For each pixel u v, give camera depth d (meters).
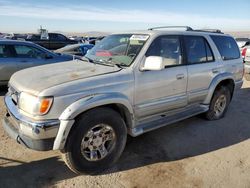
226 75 5.41
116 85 3.50
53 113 3.01
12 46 7.64
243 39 19.94
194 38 4.82
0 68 7.42
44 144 3.04
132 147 4.27
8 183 3.21
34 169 3.53
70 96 3.10
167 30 4.46
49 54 8.23
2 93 7.52
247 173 3.63
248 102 7.38
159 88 4.07
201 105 5.14
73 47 12.27
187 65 4.56
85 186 3.22
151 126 4.09
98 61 4.15
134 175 3.49
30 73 3.70
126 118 3.78
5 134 4.57
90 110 3.30
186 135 4.84
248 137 4.86
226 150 4.30
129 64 3.79
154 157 3.97
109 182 3.32
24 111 3.13
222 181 3.42
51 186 3.20
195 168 3.71
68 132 3.09
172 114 4.55
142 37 4.10
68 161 3.26
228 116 6.01
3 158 3.77
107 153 3.54
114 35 4.62
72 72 3.60
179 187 3.27
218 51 5.32
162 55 4.13
